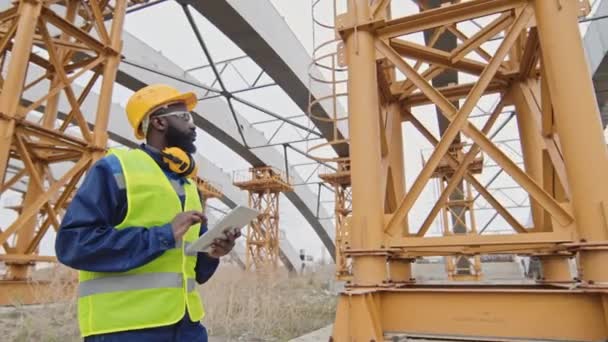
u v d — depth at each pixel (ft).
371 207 16.43
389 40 19.65
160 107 7.93
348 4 18.90
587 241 13.60
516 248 17.67
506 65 26.73
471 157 19.67
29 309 29.48
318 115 94.84
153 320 6.37
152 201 6.86
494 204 24.41
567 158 14.44
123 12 38.68
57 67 32.37
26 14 29.89
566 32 15.07
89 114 97.86
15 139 29.66
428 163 16.80
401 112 28.58
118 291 6.36
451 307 14.82
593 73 66.39
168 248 6.20
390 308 15.61
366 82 17.63
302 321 38.19
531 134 24.21
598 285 12.88
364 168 16.79
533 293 13.82
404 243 16.21
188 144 8.20
